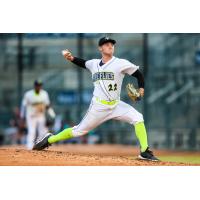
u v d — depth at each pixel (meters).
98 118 38.09
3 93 101.38
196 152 82.06
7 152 38.03
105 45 37.28
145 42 92.81
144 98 90.00
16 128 92.31
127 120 38.06
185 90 93.88
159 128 89.88
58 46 100.75
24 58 101.50
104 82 37.47
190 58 96.38
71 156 37.38
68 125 93.56
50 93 99.12
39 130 64.81
